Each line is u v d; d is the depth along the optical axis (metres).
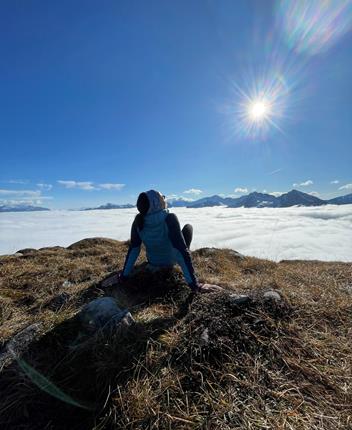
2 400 2.12
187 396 1.98
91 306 2.98
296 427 1.76
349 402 1.95
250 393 2.01
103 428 1.82
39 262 6.31
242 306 2.85
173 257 4.16
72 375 2.26
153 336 2.63
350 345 2.59
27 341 2.68
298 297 3.39
